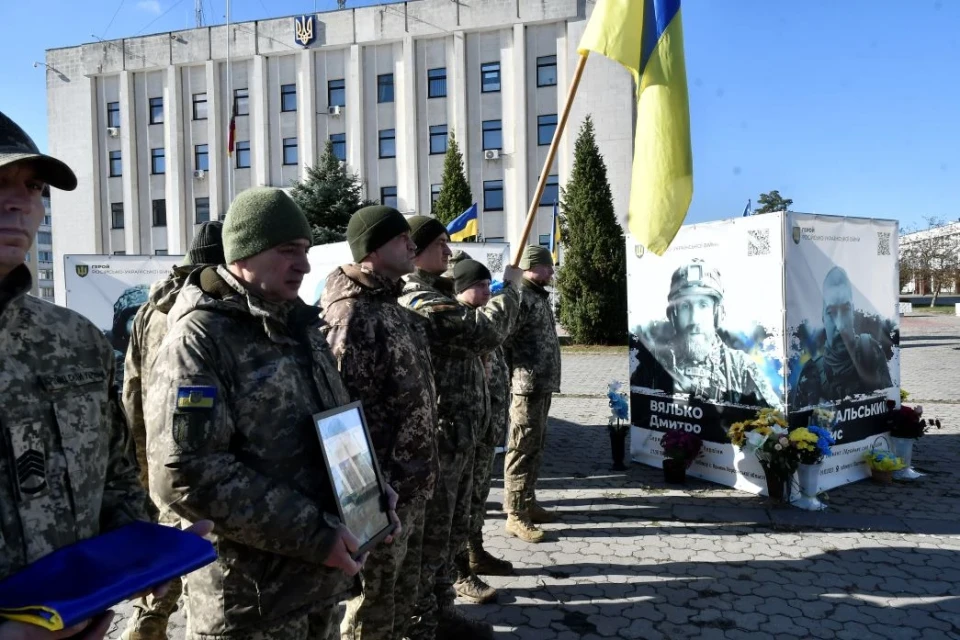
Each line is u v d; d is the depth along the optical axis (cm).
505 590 377
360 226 255
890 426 586
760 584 381
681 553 428
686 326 591
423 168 2922
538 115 2806
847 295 556
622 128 2686
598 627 335
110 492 156
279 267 190
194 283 195
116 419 159
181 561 137
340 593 194
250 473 170
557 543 448
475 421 312
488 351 315
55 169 135
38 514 130
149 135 3177
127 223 3186
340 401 207
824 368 540
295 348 195
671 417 612
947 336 2238
